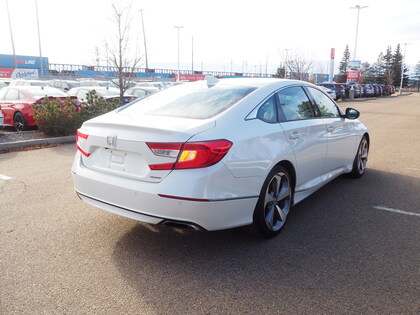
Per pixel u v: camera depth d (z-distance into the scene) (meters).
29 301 2.55
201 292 2.67
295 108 3.97
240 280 2.82
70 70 42.28
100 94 13.50
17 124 10.82
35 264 3.04
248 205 3.13
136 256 3.19
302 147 3.81
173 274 2.90
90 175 3.27
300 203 4.59
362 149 5.76
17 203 4.47
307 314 2.42
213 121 3.06
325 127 4.34
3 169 6.17
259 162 3.16
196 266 3.03
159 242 3.46
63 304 2.52
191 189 2.76
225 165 2.88
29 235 3.59
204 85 3.99
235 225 3.08
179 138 2.80
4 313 2.42
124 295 2.63
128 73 14.32
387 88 48.34
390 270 2.96
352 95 33.44
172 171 2.81
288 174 3.66
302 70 37.56
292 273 2.92
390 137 10.33
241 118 3.21
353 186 5.33
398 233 3.69
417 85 97.94
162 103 3.70
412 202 4.64
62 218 4.02
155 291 2.68
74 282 2.79
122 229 3.75
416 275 2.89
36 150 7.94
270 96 3.67
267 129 3.37
